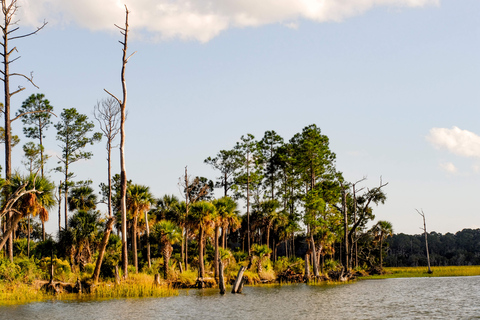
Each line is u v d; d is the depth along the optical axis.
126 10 42.06
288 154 83.69
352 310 28.42
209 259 63.78
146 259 60.34
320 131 74.56
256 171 82.75
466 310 28.22
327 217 72.25
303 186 79.06
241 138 83.69
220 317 25.38
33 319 24.27
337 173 77.19
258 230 79.69
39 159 63.75
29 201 31.86
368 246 94.62
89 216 47.03
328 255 99.94
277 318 25.06
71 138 67.81
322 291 43.69
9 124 37.47
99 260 39.12
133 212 52.38
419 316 25.70
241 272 41.75
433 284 54.00
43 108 65.62
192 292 42.28
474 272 82.44
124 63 41.72
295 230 75.31
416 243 194.88
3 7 37.69
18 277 37.28
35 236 74.50
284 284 55.16
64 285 38.44
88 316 25.45
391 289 46.12
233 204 52.09
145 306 30.06
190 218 49.66
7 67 37.62
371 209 87.94
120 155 40.84
